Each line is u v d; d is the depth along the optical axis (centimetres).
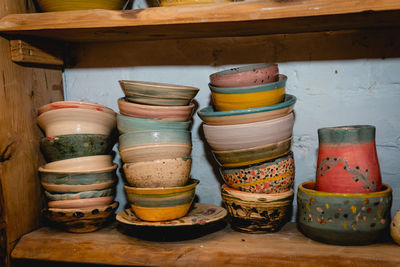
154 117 97
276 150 94
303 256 86
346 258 84
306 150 113
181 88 96
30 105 114
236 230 104
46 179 104
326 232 90
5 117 105
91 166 104
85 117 103
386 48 105
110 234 105
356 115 109
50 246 102
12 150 107
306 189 93
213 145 98
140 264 94
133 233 105
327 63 109
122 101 99
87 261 98
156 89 95
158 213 97
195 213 106
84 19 95
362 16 85
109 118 108
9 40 106
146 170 96
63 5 99
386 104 107
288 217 108
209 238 99
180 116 99
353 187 89
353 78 108
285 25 96
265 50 113
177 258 92
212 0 93
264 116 91
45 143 105
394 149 107
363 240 89
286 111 94
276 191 97
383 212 89
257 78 92
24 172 112
